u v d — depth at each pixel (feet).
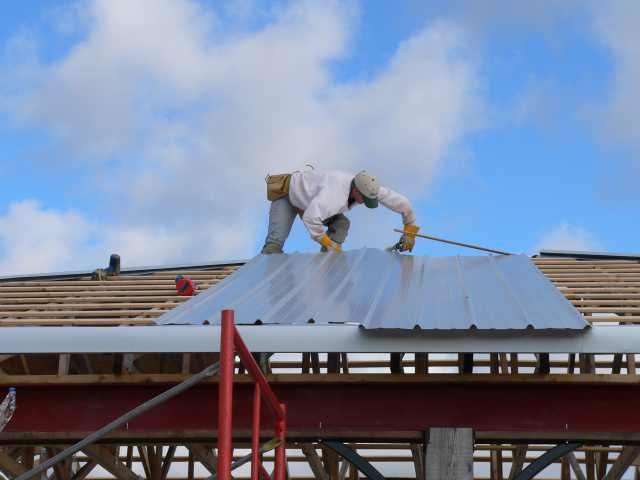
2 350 19.61
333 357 24.97
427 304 21.29
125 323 22.02
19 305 25.45
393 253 28.99
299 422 21.07
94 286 27.86
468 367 21.26
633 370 22.41
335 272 26.04
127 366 21.42
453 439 21.29
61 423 21.42
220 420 13.19
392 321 19.51
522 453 37.63
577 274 27.99
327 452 34.68
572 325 18.94
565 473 42.04
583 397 20.90
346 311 20.83
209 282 28.27
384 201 30.04
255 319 20.18
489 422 20.80
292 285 24.30
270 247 30.25
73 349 19.56
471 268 26.27
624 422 20.70
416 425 20.86
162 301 25.36
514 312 20.18
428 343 19.24
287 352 19.44
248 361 15.44
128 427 21.44
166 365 28.25
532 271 25.30
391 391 21.20
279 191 30.35
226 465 12.94
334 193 29.27
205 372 15.19
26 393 21.67
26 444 22.48
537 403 20.90
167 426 21.35
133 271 33.01
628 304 23.24
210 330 19.63
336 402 21.17
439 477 21.08
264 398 17.52
